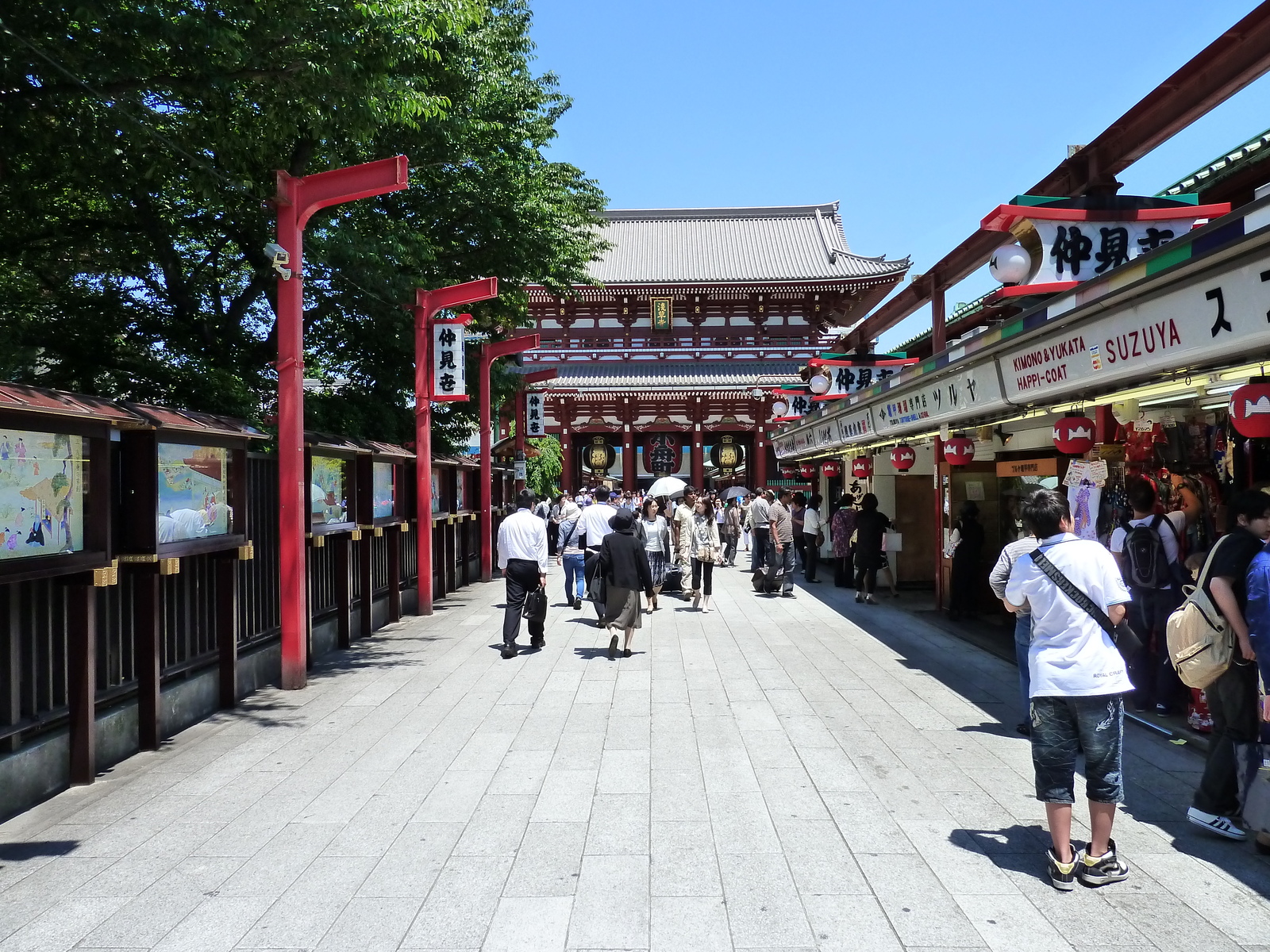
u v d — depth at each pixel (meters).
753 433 41.78
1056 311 5.92
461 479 17.06
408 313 12.98
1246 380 5.00
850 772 5.39
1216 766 4.27
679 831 4.46
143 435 5.77
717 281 39.62
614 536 9.38
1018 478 11.28
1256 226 3.86
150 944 3.40
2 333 9.20
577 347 42.22
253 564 8.08
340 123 7.37
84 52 6.38
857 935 3.41
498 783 5.26
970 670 8.51
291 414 8.00
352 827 4.58
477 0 11.04
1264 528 4.19
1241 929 3.44
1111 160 7.35
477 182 13.27
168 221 10.77
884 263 40.53
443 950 3.34
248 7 6.38
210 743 6.25
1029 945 3.33
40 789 5.05
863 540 13.60
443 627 11.77
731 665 8.81
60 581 5.36
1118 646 3.88
